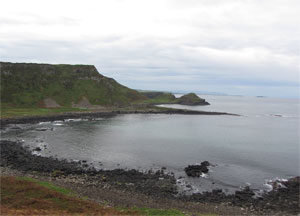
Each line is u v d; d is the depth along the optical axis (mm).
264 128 122062
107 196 39125
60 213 28078
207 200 39906
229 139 91688
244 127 124000
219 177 51312
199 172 53062
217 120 149125
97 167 56188
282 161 63812
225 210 36406
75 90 191250
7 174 47438
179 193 42656
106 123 124500
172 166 58281
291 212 36312
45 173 49469
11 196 32906
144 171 54312
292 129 120500
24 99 162375
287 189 45281
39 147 72062
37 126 108438
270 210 36875
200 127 119812
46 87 181875
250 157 67000
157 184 45938
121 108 188000
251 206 38125
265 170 56500
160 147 76562
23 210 28031
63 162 57969
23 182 39281
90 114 154625
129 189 42969
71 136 89500
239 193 42969
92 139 85625
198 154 69125
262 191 44656
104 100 193375
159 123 129750
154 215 31297
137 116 158625
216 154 69438
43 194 34844
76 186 42812
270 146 81188
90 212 29875
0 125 106500
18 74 179500
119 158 63906
